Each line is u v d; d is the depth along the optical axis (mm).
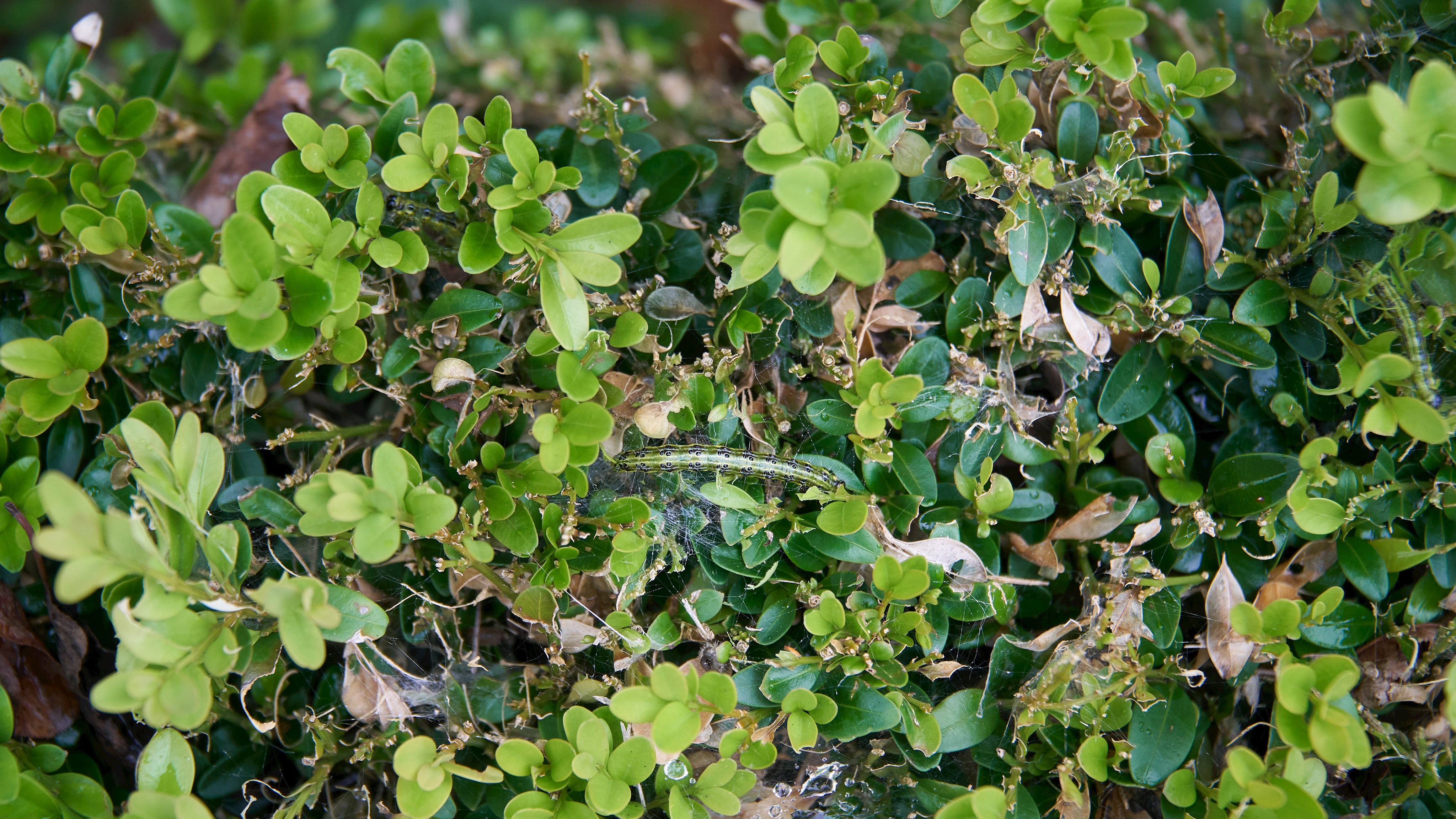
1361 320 677
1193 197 684
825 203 637
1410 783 667
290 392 697
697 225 693
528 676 677
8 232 696
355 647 669
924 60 705
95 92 713
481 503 670
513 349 678
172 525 650
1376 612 674
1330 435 682
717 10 900
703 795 661
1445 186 638
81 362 668
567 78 785
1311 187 685
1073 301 677
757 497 674
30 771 663
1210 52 723
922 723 663
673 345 679
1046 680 666
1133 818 675
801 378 683
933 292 684
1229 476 674
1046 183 668
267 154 732
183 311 644
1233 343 676
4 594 688
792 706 659
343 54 679
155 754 653
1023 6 666
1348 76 694
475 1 860
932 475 672
